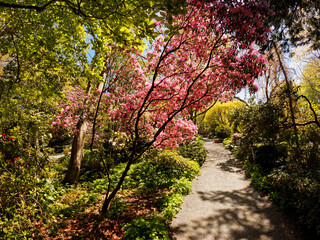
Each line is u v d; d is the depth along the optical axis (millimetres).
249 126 9000
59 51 4551
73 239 3482
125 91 5840
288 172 5242
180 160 7418
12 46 4492
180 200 5133
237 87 3943
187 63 4512
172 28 2227
